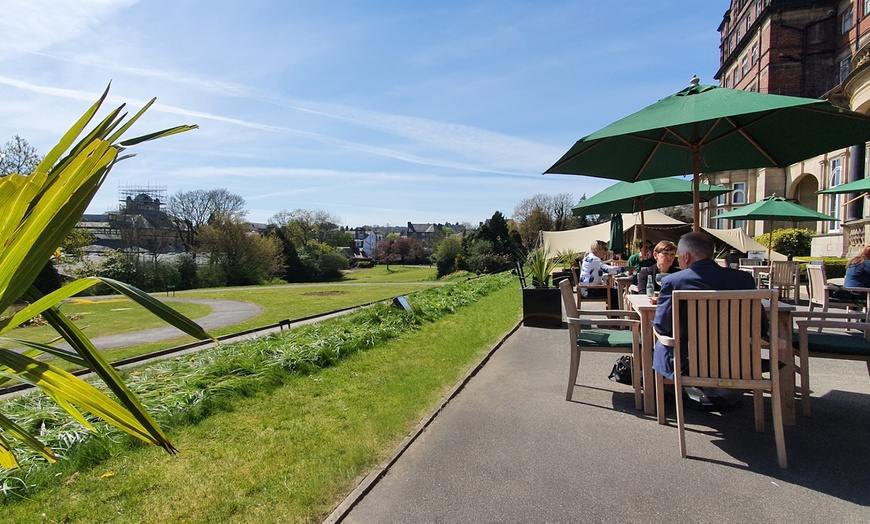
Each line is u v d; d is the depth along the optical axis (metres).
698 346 3.10
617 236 14.23
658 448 3.25
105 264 33.84
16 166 18.80
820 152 4.81
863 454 3.07
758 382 3.01
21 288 1.09
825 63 29.23
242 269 41.50
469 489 2.78
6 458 1.33
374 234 125.62
